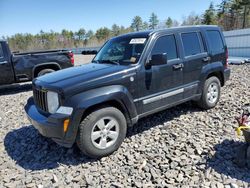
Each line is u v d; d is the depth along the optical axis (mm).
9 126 5453
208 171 3303
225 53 5957
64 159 3861
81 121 3646
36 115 3895
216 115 5297
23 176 3465
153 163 3576
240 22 47656
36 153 4113
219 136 4316
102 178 3309
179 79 4852
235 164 3436
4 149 4340
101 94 3695
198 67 5203
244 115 3566
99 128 3756
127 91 4020
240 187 2969
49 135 3643
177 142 4160
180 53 4859
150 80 4344
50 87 3674
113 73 3928
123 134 4008
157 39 4547
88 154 3723
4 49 8500
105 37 83000
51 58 9336
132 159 3719
